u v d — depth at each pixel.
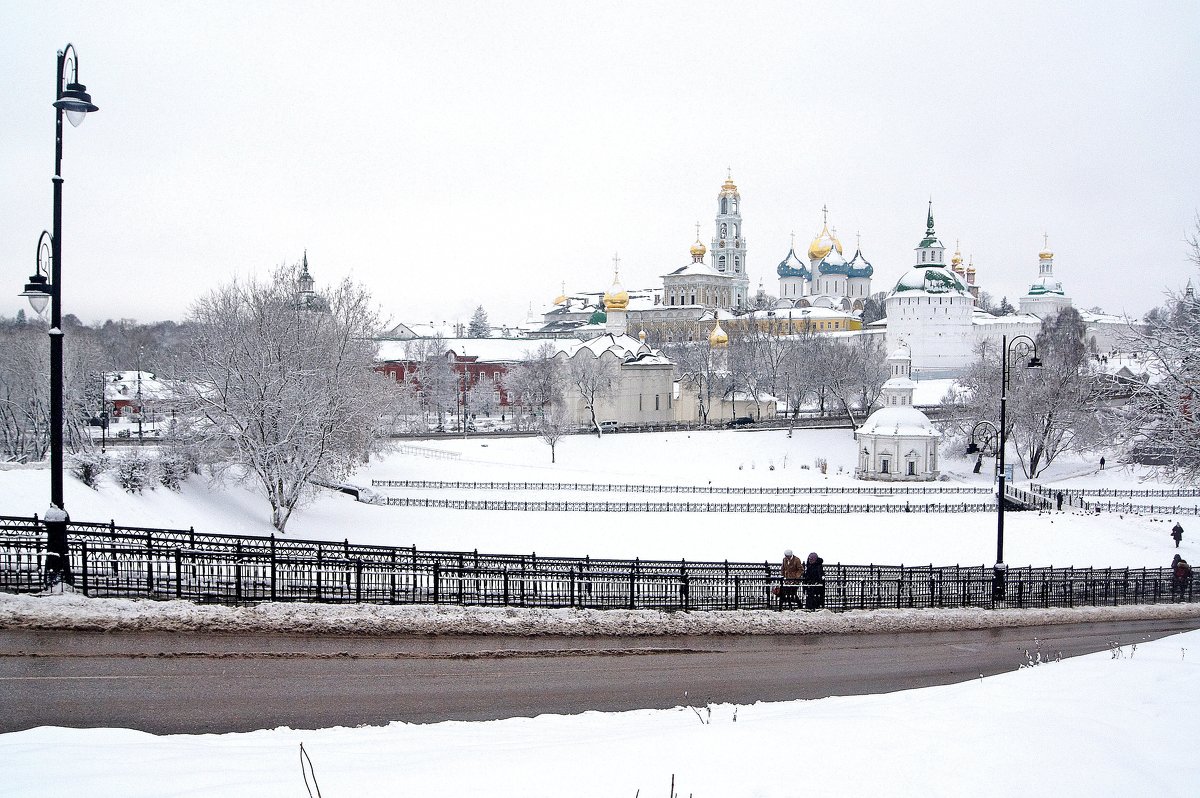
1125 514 70.69
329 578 25.11
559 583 26.91
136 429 111.50
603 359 131.12
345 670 18.31
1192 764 12.42
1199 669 18.42
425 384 131.62
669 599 27.77
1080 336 162.00
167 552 22.27
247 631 20.30
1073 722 14.05
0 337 100.94
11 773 10.91
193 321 72.06
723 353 152.75
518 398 134.62
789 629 26.05
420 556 26.73
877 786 11.34
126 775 11.04
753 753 12.42
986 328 192.88
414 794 10.77
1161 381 40.22
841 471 102.81
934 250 180.38
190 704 15.70
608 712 16.33
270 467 54.06
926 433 96.75
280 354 56.97
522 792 10.90
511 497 77.50
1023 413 95.19
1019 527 65.56
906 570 34.31
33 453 74.69
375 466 92.06
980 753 12.52
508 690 17.91
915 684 20.62
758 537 63.41
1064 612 33.03
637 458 106.69
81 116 21.12
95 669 17.09
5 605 19.52
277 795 10.55
